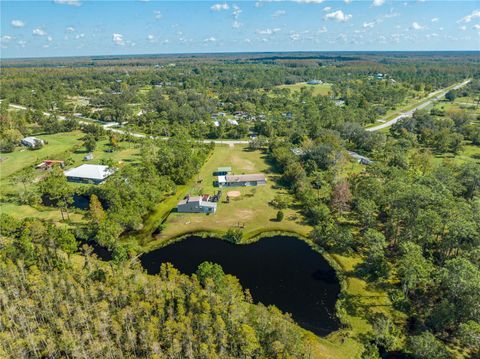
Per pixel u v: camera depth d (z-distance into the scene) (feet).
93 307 161.79
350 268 214.28
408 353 153.58
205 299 159.74
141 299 165.37
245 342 138.72
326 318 176.24
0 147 435.12
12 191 321.11
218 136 530.27
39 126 560.61
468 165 296.71
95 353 139.95
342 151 388.37
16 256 197.47
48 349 141.08
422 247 212.02
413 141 456.45
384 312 177.99
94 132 513.45
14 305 158.92
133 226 254.47
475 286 145.28
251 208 293.43
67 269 195.00
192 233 255.50
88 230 246.88
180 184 346.33
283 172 372.38
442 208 207.51
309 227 263.70
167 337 144.05
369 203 244.22
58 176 324.39
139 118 597.11
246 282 203.10
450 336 159.53
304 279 206.18
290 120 586.04
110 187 284.20
